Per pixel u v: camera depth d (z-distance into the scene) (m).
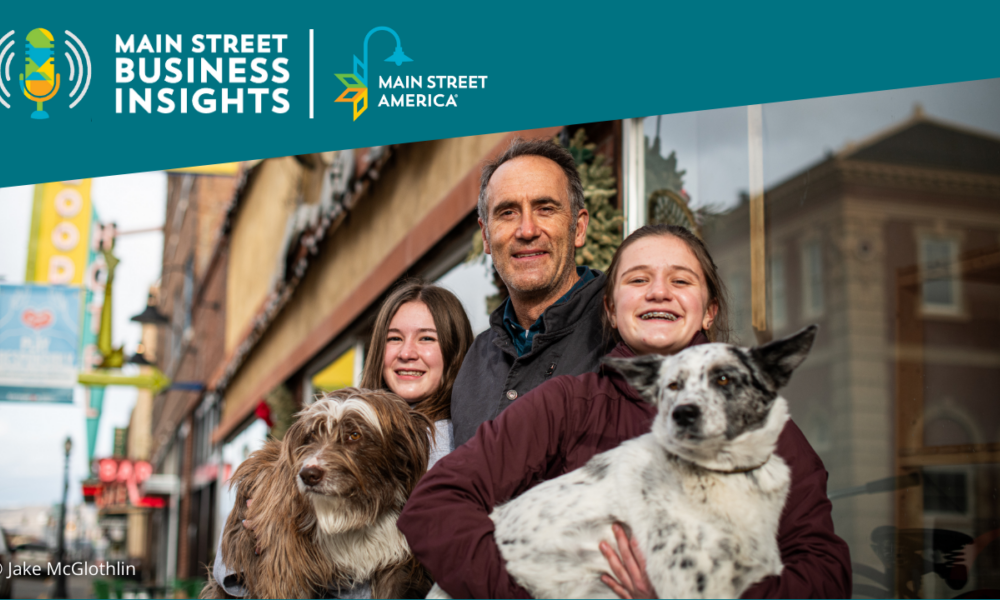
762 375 1.49
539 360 2.19
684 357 1.53
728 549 1.41
